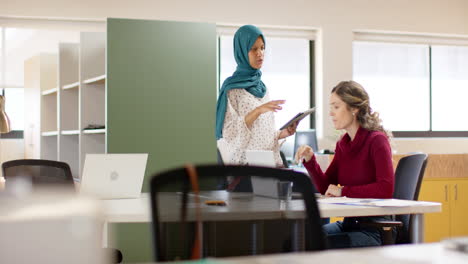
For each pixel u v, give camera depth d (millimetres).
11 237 700
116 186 2705
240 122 3383
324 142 6887
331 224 2881
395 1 7129
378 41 7230
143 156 2760
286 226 1373
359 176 2832
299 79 7070
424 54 7445
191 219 1292
